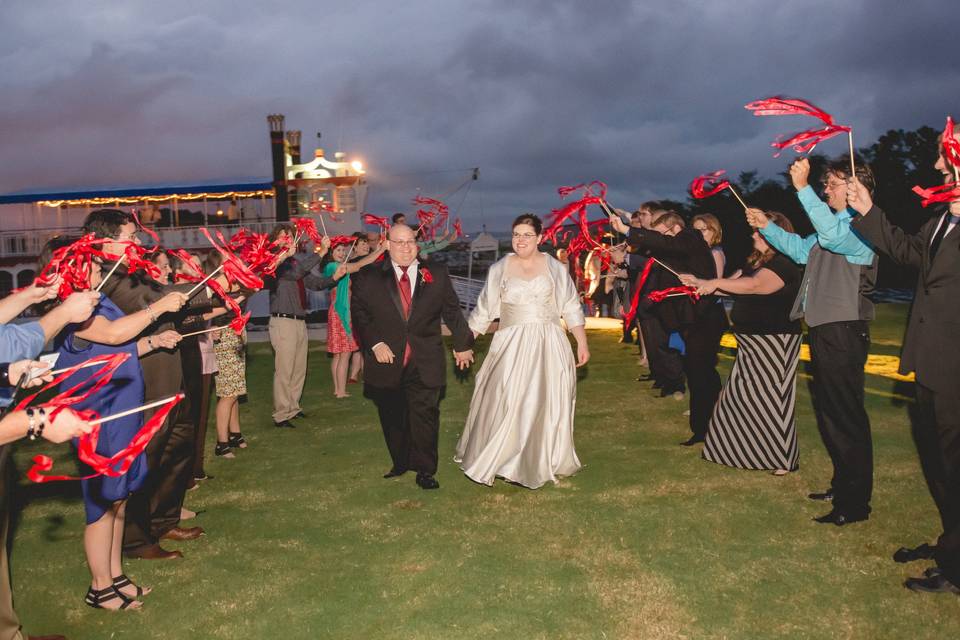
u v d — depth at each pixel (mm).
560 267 5191
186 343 4152
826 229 3859
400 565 3768
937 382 3262
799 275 4836
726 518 4266
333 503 4742
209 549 4039
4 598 2711
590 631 3090
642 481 4973
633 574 3590
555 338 5039
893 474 4973
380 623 3195
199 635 3137
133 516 3881
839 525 4113
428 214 8789
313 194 24203
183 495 4246
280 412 6953
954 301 3223
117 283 3426
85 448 1817
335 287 8172
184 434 4188
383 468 5508
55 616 3322
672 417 6805
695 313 5676
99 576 3363
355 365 9219
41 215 25031
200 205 25297
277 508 4680
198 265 4316
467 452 5211
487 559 3807
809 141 3609
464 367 5164
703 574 3572
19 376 2338
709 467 5246
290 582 3609
